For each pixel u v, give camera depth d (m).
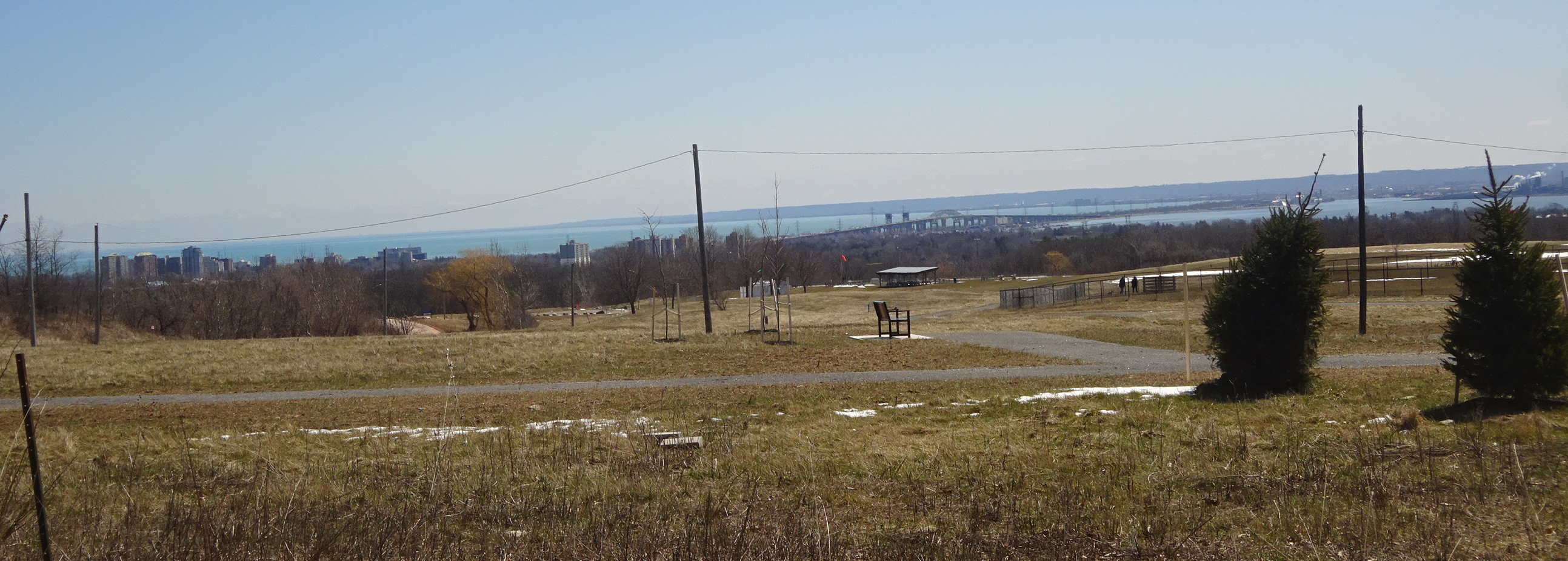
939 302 65.56
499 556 6.46
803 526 6.99
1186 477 8.61
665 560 6.34
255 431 14.14
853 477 9.20
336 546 6.61
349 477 9.63
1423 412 12.02
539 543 6.91
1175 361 21.16
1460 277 12.27
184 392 19.78
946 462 9.82
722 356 24.06
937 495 8.23
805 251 105.50
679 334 30.77
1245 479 8.34
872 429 12.62
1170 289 55.97
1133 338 26.89
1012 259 123.31
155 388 20.48
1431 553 5.88
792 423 13.52
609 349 26.09
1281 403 13.40
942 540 6.75
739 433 12.34
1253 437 10.59
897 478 9.07
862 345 26.08
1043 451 10.25
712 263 72.62
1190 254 111.06
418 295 97.69
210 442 12.58
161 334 56.25
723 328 42.00
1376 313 35.78
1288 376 14.73
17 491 7.73
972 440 11.28
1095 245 121.88
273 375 22.06
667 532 6.96
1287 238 14.53
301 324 59.97
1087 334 29.08
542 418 14.80
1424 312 35.66
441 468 9.66
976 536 6.68
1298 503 7.48
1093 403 14.30
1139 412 12.96
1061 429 11.95
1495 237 11.99
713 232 94.50
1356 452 9.23
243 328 58.22
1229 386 15.04
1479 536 6.27
